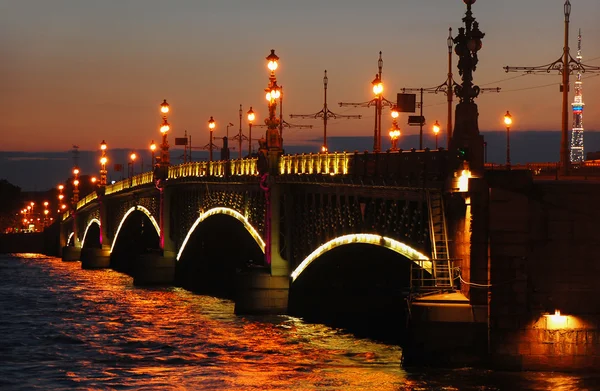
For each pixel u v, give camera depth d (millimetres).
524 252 62969
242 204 120062
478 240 63188
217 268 149625
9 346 90250
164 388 68875
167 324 103312
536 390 58938
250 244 140750
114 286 160625
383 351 80500
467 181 63219
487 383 60844
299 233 102000
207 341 89438
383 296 97125
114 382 71625
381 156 77688
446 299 63375
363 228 83125
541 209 63219
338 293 100562
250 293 104688
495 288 62844
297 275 101188
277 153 104062
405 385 61500
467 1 65312
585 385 59906
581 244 63281
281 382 68500
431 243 69562
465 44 65062
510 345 62719
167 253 158750
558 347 63000
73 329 101812
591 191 63406
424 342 63219
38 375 75250
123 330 99812
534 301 63094
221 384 69312
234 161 120562
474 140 64062
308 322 99562
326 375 70312
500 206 62906
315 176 90625
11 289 155125
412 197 73500
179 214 156375
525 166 96062
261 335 91188
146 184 168250
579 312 63125
